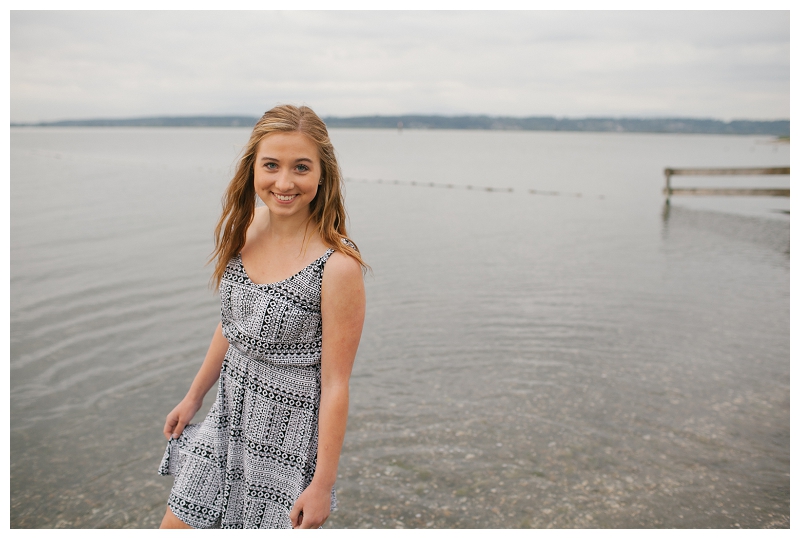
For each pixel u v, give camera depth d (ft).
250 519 6.63
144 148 173.99
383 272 27.96
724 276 27.55
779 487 10.97
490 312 21.50
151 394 14.55
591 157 170.91
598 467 11.62
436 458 11.89
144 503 10.43
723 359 17.08
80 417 13.38
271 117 6.09
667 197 56.80
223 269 6.63
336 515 10.09
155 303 21.72
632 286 25.53
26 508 10.19
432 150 217.15
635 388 15.15
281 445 6.50
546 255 32.37
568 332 19.42
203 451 6.77
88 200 51.39
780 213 50.62
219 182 69.00
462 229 41.19
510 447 12.32
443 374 15.98
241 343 6.38
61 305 21.33
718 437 12.75
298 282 6.12
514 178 88.69
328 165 6.21
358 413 13.76
